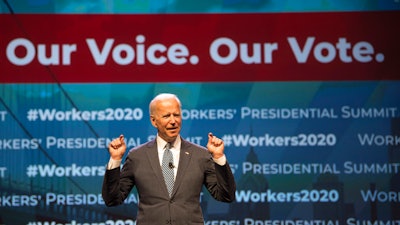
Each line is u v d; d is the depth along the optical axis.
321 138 8.77
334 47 8.85
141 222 5.28
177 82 8.79
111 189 5.25
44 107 8.69
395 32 8.86
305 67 8.84
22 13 8.77
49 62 8.75
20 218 8.55
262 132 8.77
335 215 8.69
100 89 8.75
